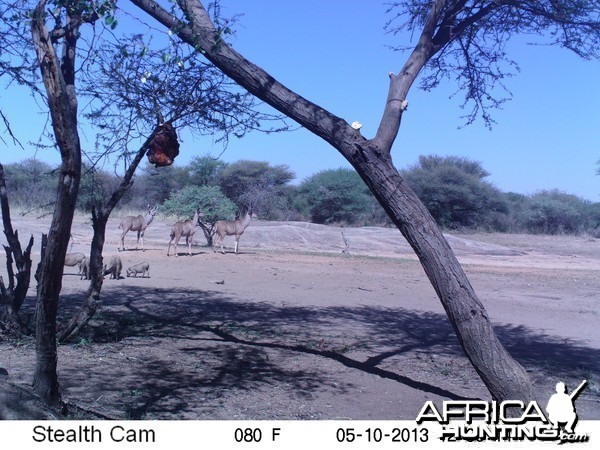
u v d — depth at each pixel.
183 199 29.19
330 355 10.24
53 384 5.96
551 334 13.28
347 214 55.09
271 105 6.94
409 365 9.86
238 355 9.88
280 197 55.50
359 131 6.73
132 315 12.63
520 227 58.66
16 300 10.05
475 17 8.31
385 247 34.66
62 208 5.46
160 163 7.83
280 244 34.00
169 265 21.97
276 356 9.95
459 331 6.50
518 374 6.44
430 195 54.97
